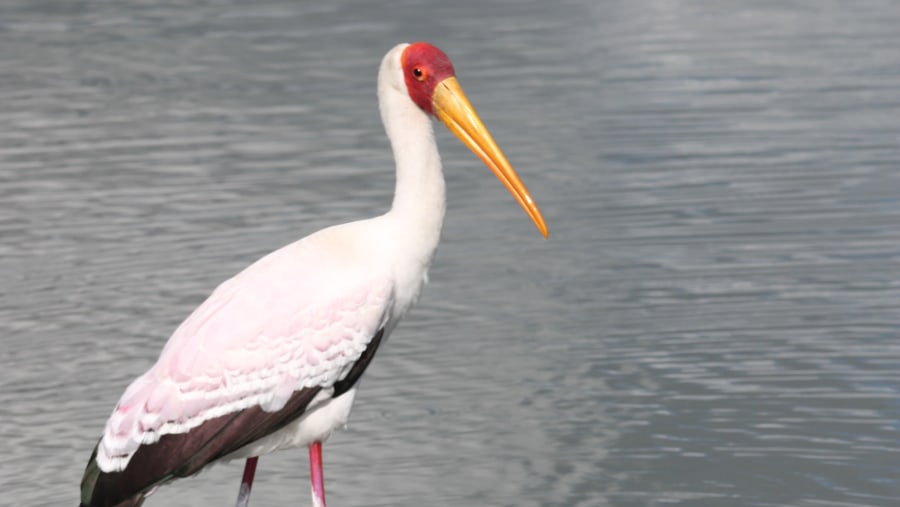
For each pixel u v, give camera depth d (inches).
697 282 521.0
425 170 332.8
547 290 518.6
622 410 426.6
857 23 938.1
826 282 516.4
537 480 387.2
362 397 442.3
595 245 560.7
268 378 317.4
